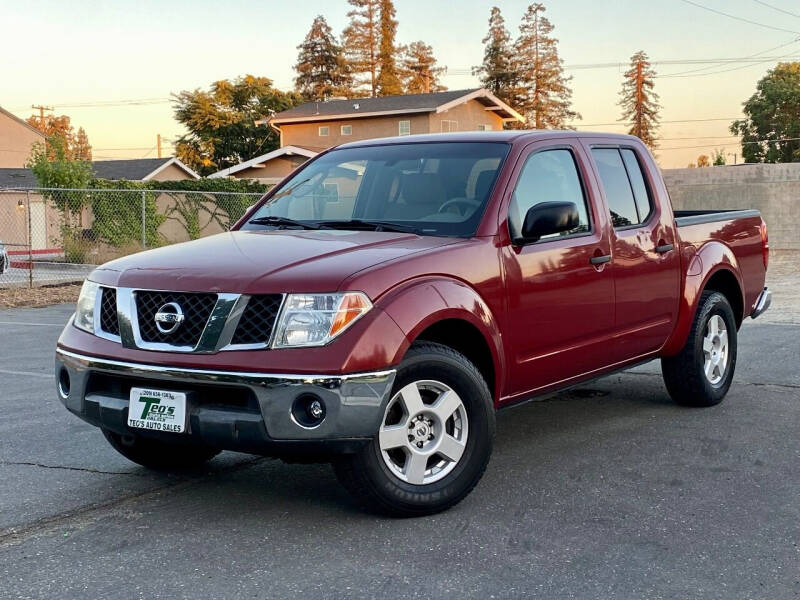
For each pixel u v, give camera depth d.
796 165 30.64
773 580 3.51
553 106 83.25
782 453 5.35
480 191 4.86
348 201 5.30
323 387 3.79
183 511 4.38
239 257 4.27
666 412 6.46
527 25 83.25
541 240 4.96
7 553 3.84
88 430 6.12
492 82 84.06
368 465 4.02
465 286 4.39
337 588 3.44
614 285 5.44
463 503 4.45
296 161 47.69
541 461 5.21
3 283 19.42
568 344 5.12
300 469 5.13
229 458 5.38
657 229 5.95
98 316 4.37
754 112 81.62
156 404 4.03
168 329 4.03
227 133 66.25
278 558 3.75
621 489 4.67
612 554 3.77
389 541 3.93
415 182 5.12
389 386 3.93
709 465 5.11
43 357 9.46
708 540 3.93
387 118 51.44
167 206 29.98
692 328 6.35
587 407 6.66
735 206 30.02
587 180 5.44
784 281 17.14
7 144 50.59
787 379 7.56
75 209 26.73
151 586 3.48
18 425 6.27
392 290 4.06
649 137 88.50
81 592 3.43
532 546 3.87
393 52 87.94
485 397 4.36
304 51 89.50
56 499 4.59
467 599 3.34
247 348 3.88
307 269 4.04
